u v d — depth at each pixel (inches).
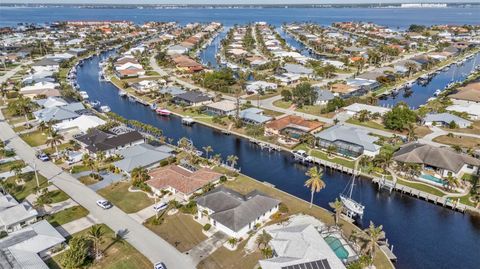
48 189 3609.7
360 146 4480.8
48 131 4904.0
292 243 2623.0
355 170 4141.2
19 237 2684.5
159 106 6678.2
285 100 6963.6
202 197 3287.4
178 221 3120.1
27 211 3065.9
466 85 7598.4
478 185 3705.7
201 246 2795.3
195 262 2618.1
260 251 2731.3
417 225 3284.9
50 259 2596.0
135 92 7534.5
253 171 4286.4
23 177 3831.2
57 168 4082.2
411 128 4933.6
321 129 5403.5
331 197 3713.1
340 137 4729.3
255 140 5068.9
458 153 4276.6
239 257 2672.2
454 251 2940.5
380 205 3595.0
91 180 3816.4
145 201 3430.1
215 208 3129.9
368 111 5925.2
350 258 2613.2
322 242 2659.9
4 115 5905.5
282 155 4712.1
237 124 5575.8
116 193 3572.8
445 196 3619.6
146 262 2603.3
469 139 5036.9
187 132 5511.8
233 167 4237.2
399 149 4443.9
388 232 3181.6
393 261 2795.3
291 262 2412.6
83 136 4771.2
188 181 3585.1
